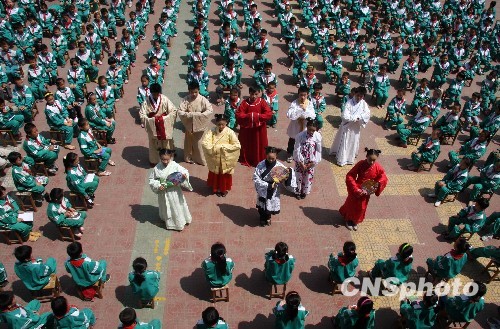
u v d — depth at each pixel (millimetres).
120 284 9008
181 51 18500
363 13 21203
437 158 13297
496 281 9594
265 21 21828
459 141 14219
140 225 10359
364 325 7488
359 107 11758
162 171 9289
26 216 9758
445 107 16125
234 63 15414
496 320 8680
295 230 10461
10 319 7324
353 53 18141
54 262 8680
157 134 11164
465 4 23219
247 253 9797
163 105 11148
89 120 12562
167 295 8859
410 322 7910
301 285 9203
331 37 17359
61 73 16531
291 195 11539
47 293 8750
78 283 8281
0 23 17703
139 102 13703
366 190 9719
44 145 11469
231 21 20031
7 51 15641
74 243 8016
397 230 10656
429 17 21781
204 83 14430
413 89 16812
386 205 11406
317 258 9789
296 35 17484
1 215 9180
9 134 12633
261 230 10391
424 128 13336
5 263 9367
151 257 9594
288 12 19516
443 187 11258
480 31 21406
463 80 15703
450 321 8422
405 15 21734
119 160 12359
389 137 14086
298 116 11742
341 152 12344
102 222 10383
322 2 21703
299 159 10719
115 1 19922
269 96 13641
